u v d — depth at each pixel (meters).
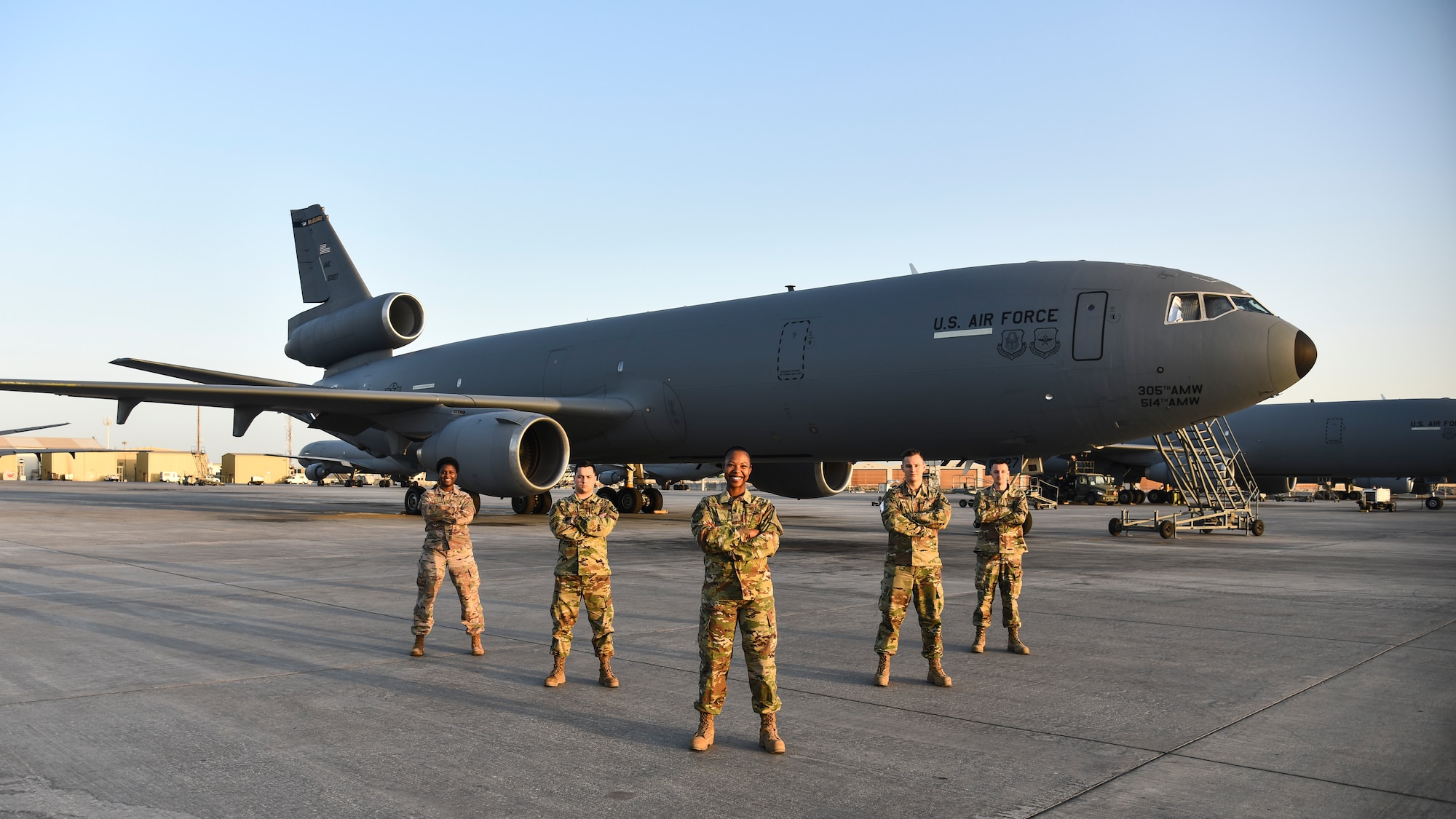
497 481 19.61
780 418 19.75
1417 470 38.59
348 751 4.91
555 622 6.36
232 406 22.33
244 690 6.17
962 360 17.17
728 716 5.67
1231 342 15.16
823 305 19.67
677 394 21.38
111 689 6.14
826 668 7.01
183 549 15.79
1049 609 9.94
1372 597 10.96
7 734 5.13
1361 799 4.27
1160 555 16.47
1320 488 72.50
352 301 29.75
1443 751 4.99
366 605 9.73
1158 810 4.13
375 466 44.75
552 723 5.50
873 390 18.25
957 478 79.88
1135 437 16.53
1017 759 4.86
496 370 25.50
